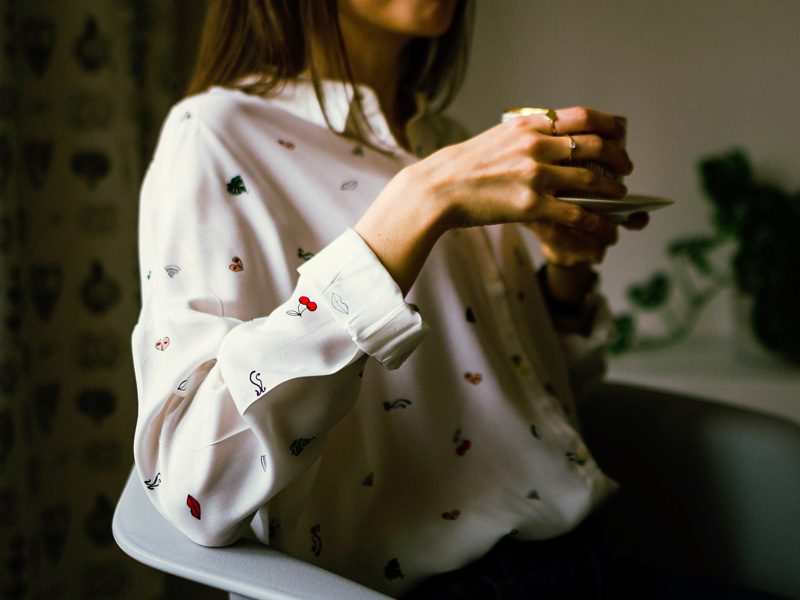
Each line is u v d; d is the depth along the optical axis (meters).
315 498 0.73
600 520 1.05
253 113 0.77
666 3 2.07
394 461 0.77
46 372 1.36
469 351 0.80
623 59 2.10
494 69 2.11
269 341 0.57
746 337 2.00
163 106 1.57
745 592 0.89
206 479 0.57
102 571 1.44
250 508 0.58
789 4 2.04
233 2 0.86
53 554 1.39
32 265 1.34
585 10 2.08
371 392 0.76
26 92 1.31
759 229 1.98
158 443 0.61
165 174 0.73
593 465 0.84
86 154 1.34
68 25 1.31
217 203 0.70
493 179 0.59
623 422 1.07
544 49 2.10
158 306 0.64
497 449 0.80
